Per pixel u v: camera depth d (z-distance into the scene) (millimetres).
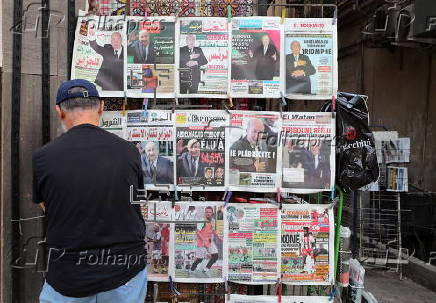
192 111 2729
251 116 2730
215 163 2730
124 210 1955
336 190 2900
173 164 2732
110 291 1915
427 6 4488
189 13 3234
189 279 2750
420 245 5488
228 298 2785
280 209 2744
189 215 2742
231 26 2723
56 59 2846
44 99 2830
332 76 2725
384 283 5098
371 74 7324
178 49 2729
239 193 3031
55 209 1892
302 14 5945
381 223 5730
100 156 1931
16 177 2801
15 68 2770
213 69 2729
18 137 2797
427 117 5863
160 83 2740
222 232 2744
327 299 2791
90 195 1878
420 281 5078
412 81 6199
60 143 1942
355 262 3137
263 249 2750
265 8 3307
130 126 2750
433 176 5746
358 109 2863
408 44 5574
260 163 2734
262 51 2723
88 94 2035
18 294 2814
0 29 2727
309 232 2756
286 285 2945
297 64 2723
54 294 1920
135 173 2029
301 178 2740
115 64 2732
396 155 5348
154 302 2816
